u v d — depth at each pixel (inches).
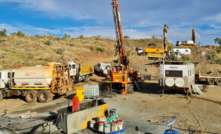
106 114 341.4
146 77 1056.8
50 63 550.3
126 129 303.6
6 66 1017.5
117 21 896.9
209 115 386.6
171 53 1435.8
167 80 589.0
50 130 293.3
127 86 683.4
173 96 603.5
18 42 1707.7
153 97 591.5
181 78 574.9
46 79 523.2
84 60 1563.7
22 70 550.9
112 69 689.6
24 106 490.0
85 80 965.8
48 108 460.4
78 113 290.7
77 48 2043.6
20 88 549.0
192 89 642.2
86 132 287.3
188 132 287.7
